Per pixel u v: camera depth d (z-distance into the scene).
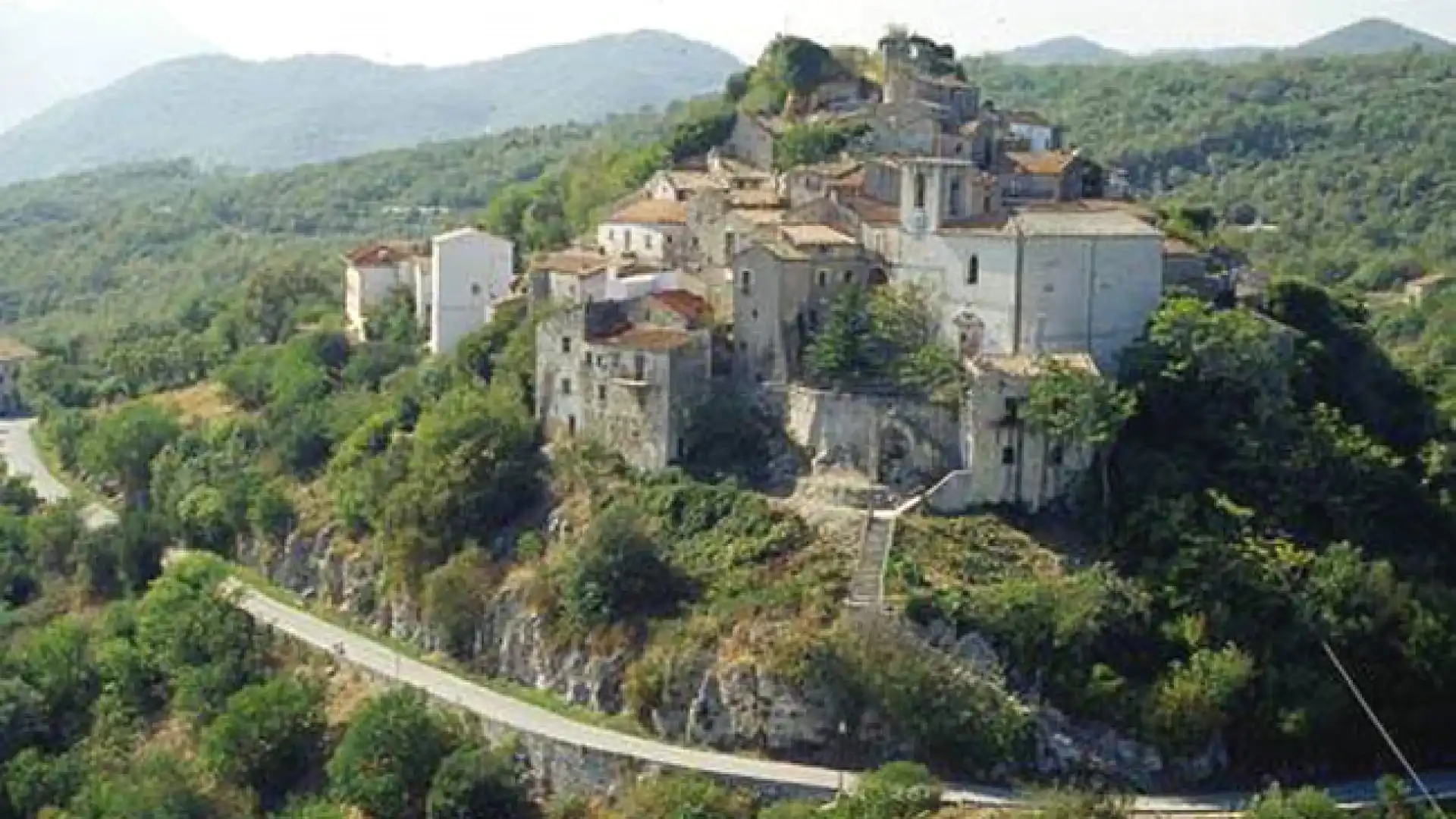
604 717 150.12
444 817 140.25
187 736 165.12
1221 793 133.88
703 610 149.75
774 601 146.12
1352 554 145.50
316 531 191.00
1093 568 145.12
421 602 171.50
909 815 125.75
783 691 140.50
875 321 164.25
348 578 183.38
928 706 136.62
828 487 157.88
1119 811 124.25
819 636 141.12
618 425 170.62
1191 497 148.50
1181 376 156.38
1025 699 137.88
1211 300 170.38
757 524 155.75
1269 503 152.00
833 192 188.12
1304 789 128.25
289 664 171.88
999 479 152.88
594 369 172.62
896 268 169.88
